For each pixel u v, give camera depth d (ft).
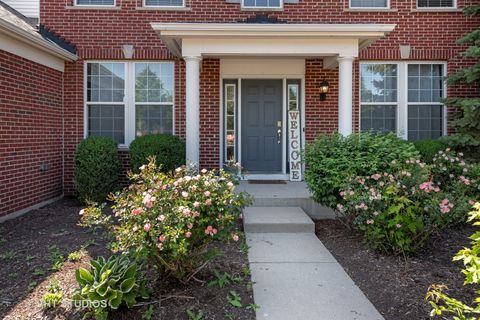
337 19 26.27
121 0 25.80
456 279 12.03
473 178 19.03
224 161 26.99
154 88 26.48
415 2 26.30
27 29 21.27
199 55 20.89
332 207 17.63
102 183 22.80
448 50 26.27
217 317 9.70
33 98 21.75
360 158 16.84
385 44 26.16
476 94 26.48
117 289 9.59
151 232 9.65
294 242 15.81
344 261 13.78
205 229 10.67
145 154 22.59
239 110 26.94
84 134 25.98
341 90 21.43
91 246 14.83
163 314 9.77
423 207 13.71
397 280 12.01
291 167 26.45
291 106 27.04
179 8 26.02
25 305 10.30
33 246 14.88
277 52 21.09
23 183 20.79
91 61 26.05
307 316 9.77
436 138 26.86
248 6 26.32
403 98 26.71
